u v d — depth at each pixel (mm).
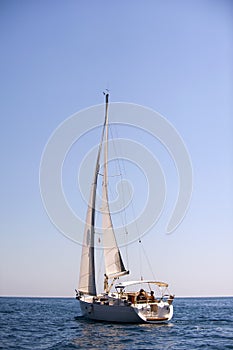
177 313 57938
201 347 26953
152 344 27953
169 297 36469
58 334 32750
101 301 37438
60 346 27281
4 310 68438
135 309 34469
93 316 38906
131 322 35438
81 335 31672
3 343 28547
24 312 62781
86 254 41781
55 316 52906
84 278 41625
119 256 41406
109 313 36656
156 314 35562
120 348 26641
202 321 42625
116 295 38062
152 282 37156
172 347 26953
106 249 41719
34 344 28094
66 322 42438
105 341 29031
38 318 49031
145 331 33406
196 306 87688
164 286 37000
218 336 31484
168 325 36656
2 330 35656
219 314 55250
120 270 41094
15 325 39938
